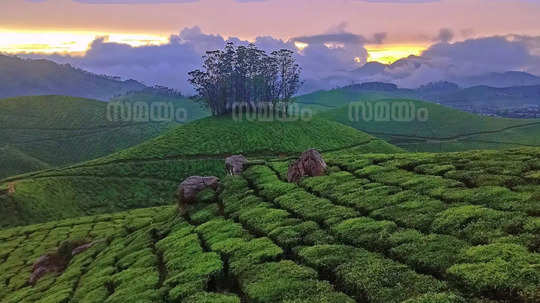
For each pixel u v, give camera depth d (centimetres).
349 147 15088
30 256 6594
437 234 2378
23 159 19162
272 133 15462
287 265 2470
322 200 3616
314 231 2930
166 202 11200
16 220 9900
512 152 3722
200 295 2392
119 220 8412
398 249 2286
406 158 4416
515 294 1622
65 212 10519
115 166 13050
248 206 4131
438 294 1711
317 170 4616
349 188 3778
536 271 1675
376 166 4338
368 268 2139
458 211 2567
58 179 12006
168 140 15212
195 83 19300
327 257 2395
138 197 11400
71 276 4269
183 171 12700
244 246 2984
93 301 3039
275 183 4656
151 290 2750
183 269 2956
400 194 3212
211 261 2862
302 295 2052
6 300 4412
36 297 3962
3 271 6012
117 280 3309
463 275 1820
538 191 2603
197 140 14938
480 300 1647
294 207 3634
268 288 2205
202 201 4912
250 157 13500
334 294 1981
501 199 2614
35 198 10706
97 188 11719
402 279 1962
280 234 3033
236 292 2475
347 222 2908
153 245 4162
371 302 1862
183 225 4400
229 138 14950
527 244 1980
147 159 13550
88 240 5894
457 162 3778
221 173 12569
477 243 2166
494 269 1783
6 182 12269
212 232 3647
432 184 3266
